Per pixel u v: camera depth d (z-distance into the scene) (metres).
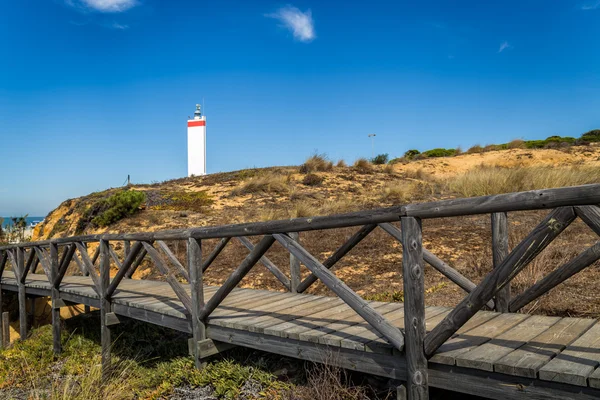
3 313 9.91
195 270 4.82
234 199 15.31
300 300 5.54
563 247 6.89
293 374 4.43
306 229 3.63
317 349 3.75
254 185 16.19
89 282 8.74
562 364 2.65
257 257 4.18
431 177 18.00
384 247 9.15
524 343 3.16
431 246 8.63
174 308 5.46
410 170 19.61
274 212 12.73
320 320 4.36
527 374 2.59
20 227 18.42
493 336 3.38
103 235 6.50
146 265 10.72
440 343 2.89
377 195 14.70
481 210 2.58
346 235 10.22
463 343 3.22
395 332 3.17
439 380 2.96
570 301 4.99
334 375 3.60
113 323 6.46
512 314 4.09
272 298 5.79
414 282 2.94
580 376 2.41
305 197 14.84
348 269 8.10
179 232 4.98
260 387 4.33
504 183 12.48
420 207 2.85
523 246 2.49
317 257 9.00
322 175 17.94
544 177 12.17
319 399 3.60
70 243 7.50
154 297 6.45
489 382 2.76
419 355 2.95
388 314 4.34
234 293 6.41
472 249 8.18
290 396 3.92
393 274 7.57
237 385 4.44
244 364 4.82
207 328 4.85
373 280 7.40
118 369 6.04
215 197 15.75
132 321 7.94
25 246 9.35
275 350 4.12
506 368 2.66
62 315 10.71
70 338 8.42
